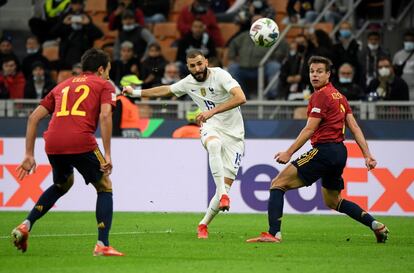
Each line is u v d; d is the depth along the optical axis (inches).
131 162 2193.7
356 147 2139.5
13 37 3316.9
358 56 2684.5
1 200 2203.5
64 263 1231.5
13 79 2726.4
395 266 1230.3
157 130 2346.2
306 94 2390.5
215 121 1588.3
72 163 1286.9
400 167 2135.8
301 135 1464.1
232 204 2160.4
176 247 1435.8
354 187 2142.0
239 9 2979.8
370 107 2306.8
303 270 1186.6
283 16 3090.6
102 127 1252.5
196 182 2177.7
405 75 2743.6
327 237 1630.2
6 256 1311.5
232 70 2694.4
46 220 1943.9
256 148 2159.2
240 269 1188.5
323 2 2987.2
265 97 2632.9
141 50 2851.9
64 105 1282.0
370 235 1674.5
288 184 1496.1
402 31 2967.5
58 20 3034.0
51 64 2827.3
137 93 1628.9
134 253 1350.9
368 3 3102.9
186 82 1598.2
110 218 1294.3
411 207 2133.4
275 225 1504.7
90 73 1306.6
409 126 2255.2
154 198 2186.3
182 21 2933.1
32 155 1296.8
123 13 2842.0
